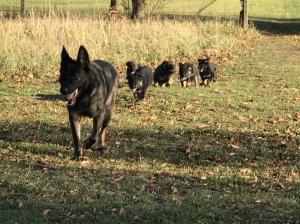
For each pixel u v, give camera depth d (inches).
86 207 244.4
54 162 325.4
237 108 527.5
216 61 882.8
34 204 247.0
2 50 726.5
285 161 353.7
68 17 901.8
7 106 506.9
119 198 259.0
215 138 411.2
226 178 306.2
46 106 512.1
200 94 595.5
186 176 307.7
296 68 823.7
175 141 397.7
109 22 971.9
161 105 531.8
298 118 489.4
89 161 330.0
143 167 324.2
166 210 242.8
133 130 426.3
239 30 1296.8
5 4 2114.9
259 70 793.6
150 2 1465.3
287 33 1567.4
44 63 715.4
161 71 642.8
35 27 820.0
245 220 239.0
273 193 283.4
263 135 424.5
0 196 255.1
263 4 2364.7
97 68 333.4
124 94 586.2
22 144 370.0
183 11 1988.2
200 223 232.1
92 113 327.6
